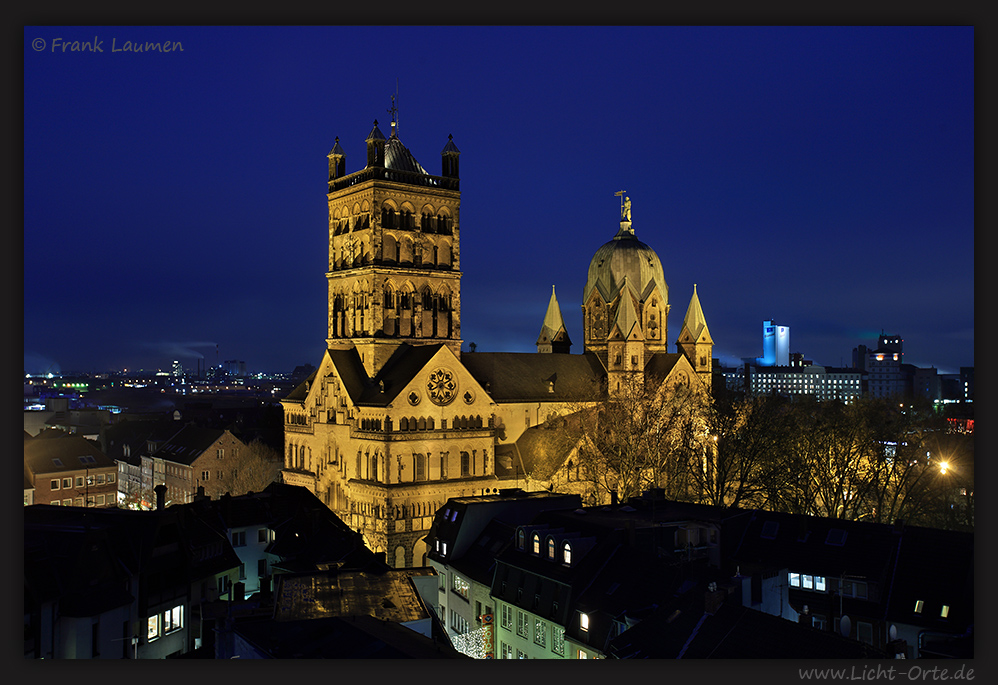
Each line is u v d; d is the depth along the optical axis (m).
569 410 129.62
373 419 109.81
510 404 124.06
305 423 126.38
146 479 162.75
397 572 67.50
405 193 122.56
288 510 83.69
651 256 149.12
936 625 54.84
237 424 180.00
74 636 53.22
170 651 63.19
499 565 67.31
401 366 114.69
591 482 114.88
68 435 141.38
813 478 104.69
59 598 53.06
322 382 121.81
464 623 73.00
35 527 59.38
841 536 62.78
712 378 166.38
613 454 113.38
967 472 105.56
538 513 76.06
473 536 77.88
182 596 64.75
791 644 39.81
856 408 130.88
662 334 149.50
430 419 110.25
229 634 47.09
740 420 121.88
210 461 144.88
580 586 58.59
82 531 57.06
